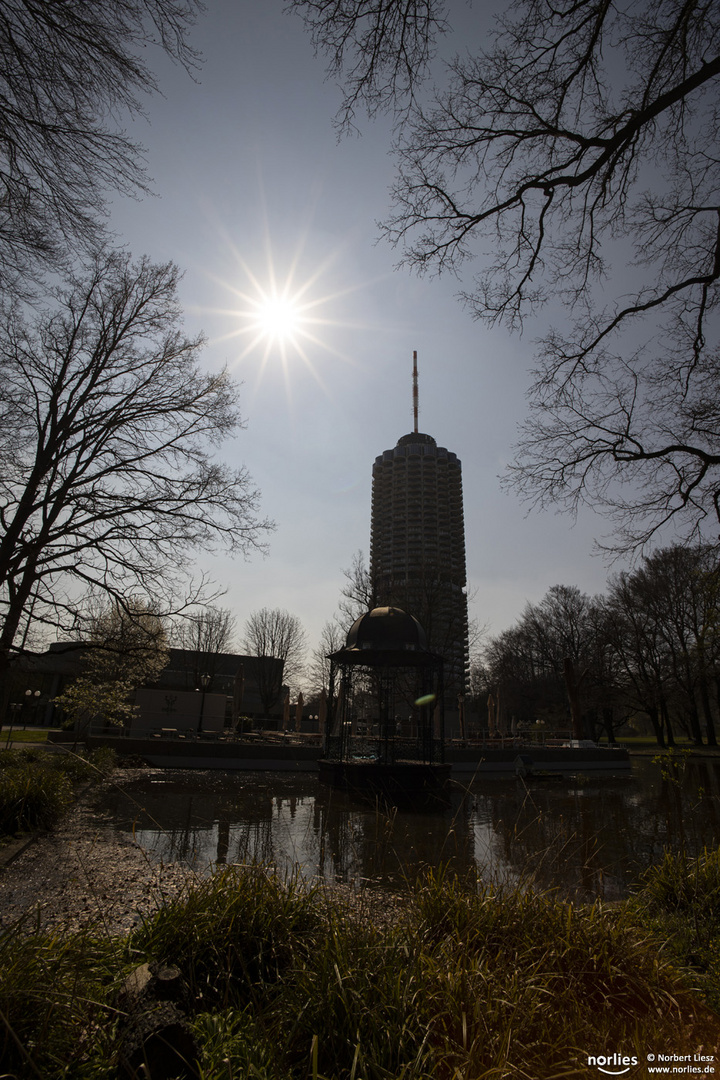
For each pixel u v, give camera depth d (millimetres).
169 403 17016
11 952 2852
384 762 17891
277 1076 2422
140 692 30562
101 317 16375
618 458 11250
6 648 14523
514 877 7211
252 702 62875
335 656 18969
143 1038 2365
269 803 13742
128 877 6469
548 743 34062
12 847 7660
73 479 15914
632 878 7496
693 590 13477
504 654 61875
